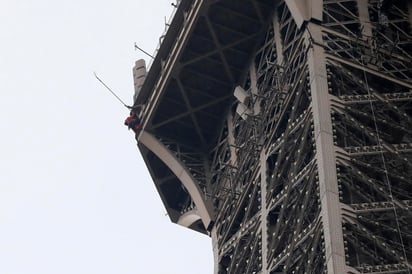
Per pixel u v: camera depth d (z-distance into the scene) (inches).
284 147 7283.5
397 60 7529.5
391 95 7214.6
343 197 6614.2
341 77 7214.6
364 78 7298.2
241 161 7859.3
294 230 6850.4
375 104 7126.0
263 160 7539.4
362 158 6776.6
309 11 7470.5
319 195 6648.6
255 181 7583.7
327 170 6648.6
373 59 7421.3
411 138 7111.2
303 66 7327.8
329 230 6368.1
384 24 7731.3
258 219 7357.3
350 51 7440.9
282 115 7504.9
